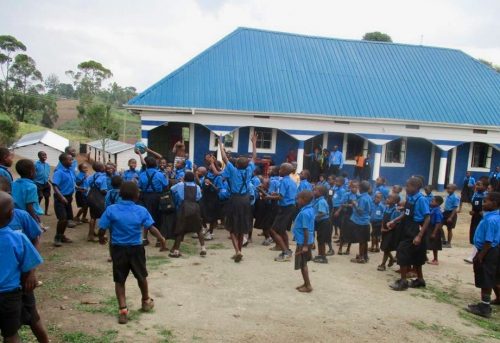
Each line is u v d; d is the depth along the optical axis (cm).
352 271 880
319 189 932
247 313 617
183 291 688
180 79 2025
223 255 925
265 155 2142
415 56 2538
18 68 6556
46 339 456
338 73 2291
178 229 875
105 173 1005
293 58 2305
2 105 5816
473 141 2231
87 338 509
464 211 1950
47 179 1235
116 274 554
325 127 2077
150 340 515
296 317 614
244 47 2283
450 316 676
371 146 2220
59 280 710
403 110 2161
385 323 617
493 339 601
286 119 2031
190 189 883
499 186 1720
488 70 2548
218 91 2014
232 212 861
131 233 553
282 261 898
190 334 539
